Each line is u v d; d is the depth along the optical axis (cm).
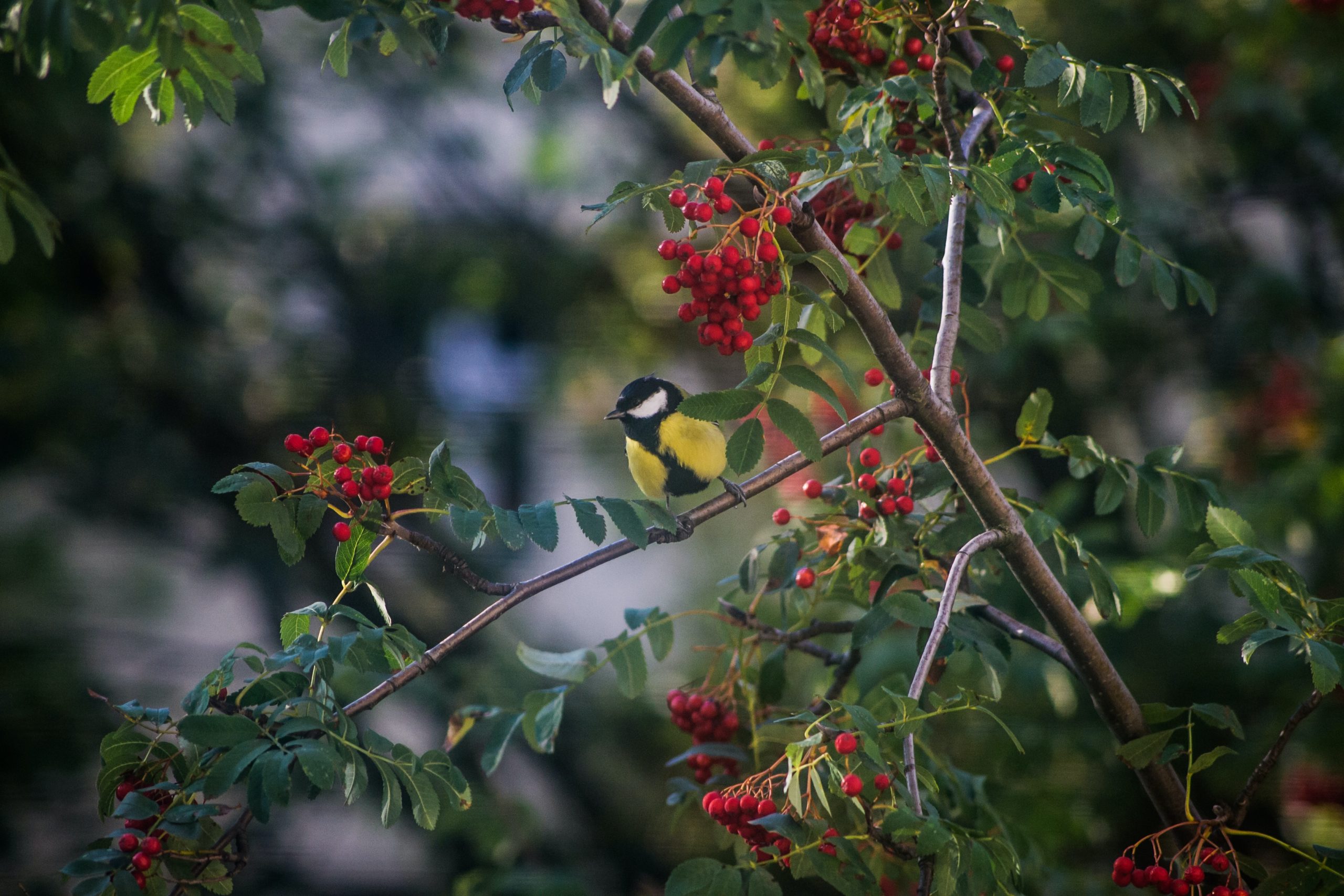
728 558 1539
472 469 1523
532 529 480
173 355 1423
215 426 1463
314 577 1471
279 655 468
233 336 1518
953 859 457
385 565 1483
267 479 486
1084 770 1005
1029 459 1224
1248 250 1262
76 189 1397
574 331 1544
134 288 1484
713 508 563
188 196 1487
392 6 464
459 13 477
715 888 465
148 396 1430
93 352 1380
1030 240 937
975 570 663
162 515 1470
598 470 1587
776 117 1252
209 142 1498
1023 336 1075
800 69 432
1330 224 1243
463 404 1540
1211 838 539
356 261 1577
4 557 1423
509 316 1547
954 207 601
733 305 482
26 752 1312
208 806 443
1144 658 1056
